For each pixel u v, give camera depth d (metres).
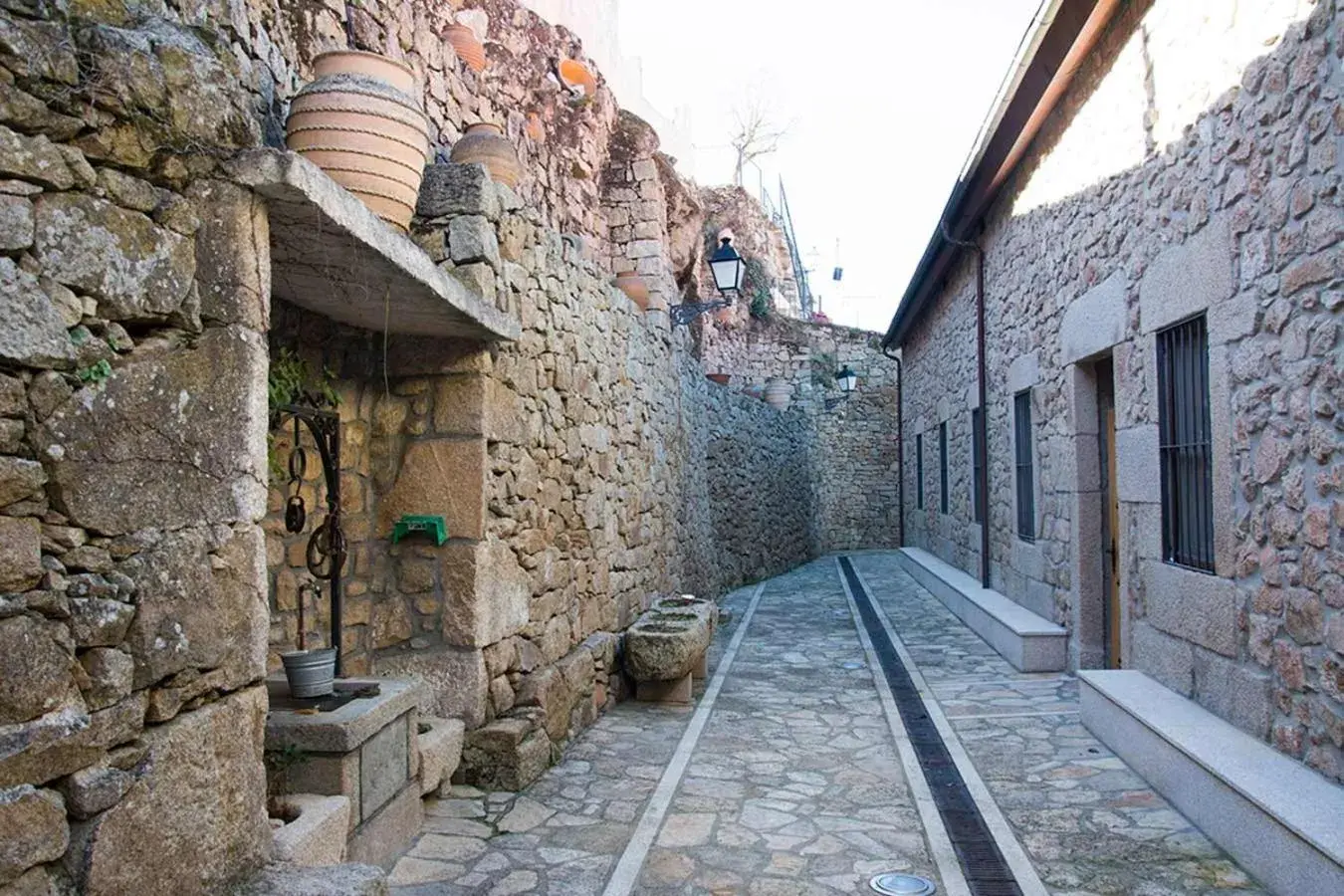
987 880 3.05
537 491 4.52
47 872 1.62
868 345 17.75
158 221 1.94
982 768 4.24
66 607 1.67
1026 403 7.24
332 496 3.36
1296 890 2.72
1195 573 4.07
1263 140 3.38
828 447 17.55
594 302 5.53
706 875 3.10
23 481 1.62
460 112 5.03
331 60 3.07
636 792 3.88
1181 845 3.29
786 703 5.57
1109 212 5.09
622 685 5.61
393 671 3.82
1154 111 4.43
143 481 1.85
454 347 3.89
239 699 2.09
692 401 9.06
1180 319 4.14
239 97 2.16
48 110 1.72
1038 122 6.28
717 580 10.25
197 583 1.97
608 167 8.16
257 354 2.14
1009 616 6.91
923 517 13.60
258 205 2.17
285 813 2.53
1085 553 5.85
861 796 3.89
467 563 3.82
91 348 1.77
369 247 2.61
